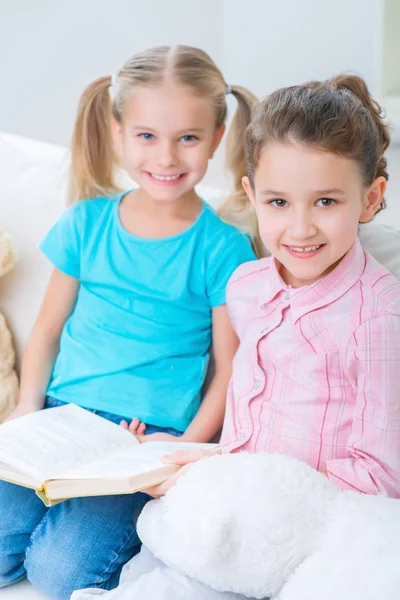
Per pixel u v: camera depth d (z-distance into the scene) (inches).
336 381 45.1
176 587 39.5
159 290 54.9
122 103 53.4
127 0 74.2
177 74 51.9
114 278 55.8
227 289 52.0
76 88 78.2
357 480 42.1
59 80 78.7
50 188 61.1
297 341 46.1
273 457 39.8
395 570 34.2
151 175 53.6
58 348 58.6
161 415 53.6
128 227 56.4
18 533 48.1
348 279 45.1
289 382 46.4
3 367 57.9
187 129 52.2
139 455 46.0
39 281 59.7
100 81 56.8
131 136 53.2
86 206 57.9
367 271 45.6
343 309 44.8
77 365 55.7
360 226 53.1
